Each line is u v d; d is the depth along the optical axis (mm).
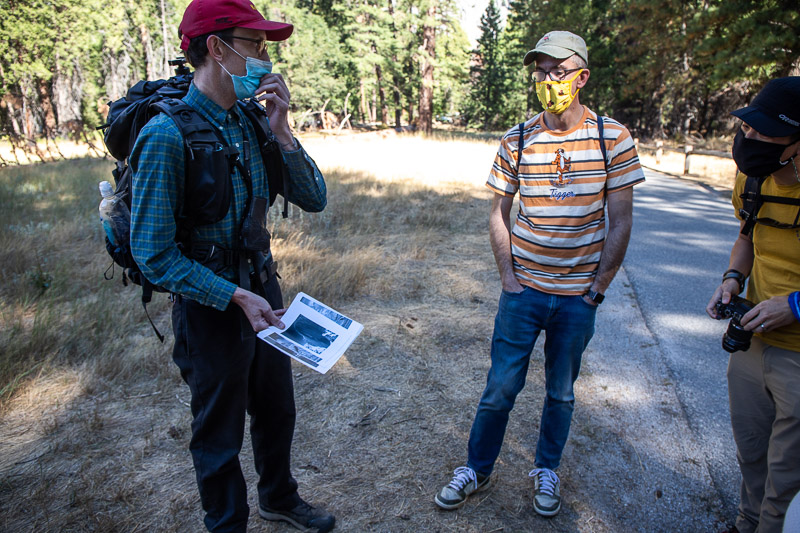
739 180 2131
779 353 1938
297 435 3111
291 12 30359
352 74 35875
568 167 2246
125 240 1943
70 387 3537
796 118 1727
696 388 3656
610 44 30641
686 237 7746
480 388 3627
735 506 2604
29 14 24781
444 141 23625
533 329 2414
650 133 33062
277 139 2035
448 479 2775
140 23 35031
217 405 1998
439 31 35938
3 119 30656
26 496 2594
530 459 2936
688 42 20938
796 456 1885
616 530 2469
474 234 7531
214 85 1882
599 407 3432
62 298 4859
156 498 2604
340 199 9242
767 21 15812
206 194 1799
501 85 57125
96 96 35688
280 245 6246
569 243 2287
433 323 4621
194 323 1943
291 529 2443
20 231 6785
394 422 3242
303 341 2008
